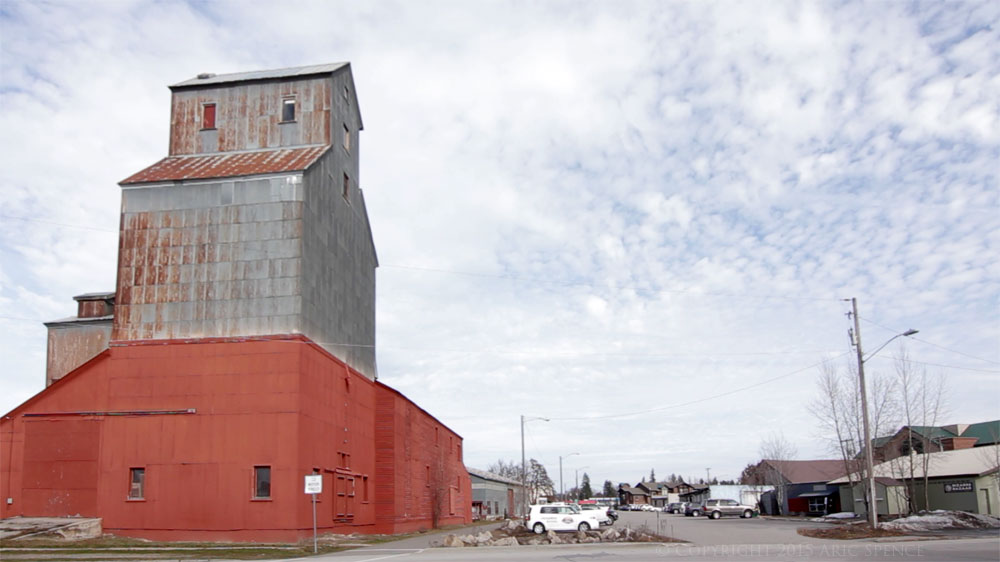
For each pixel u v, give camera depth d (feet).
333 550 111.45
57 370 155.12
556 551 102.99
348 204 162.81
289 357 126.00
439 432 217.77
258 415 124.36
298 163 138.92
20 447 128.26
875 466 239.50
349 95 167.94
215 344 127.85
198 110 154.20
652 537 125.39
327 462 137.39
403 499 175.52
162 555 99.71
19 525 119.75
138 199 135.64
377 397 172.24
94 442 126.82
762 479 344.08
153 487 123.85
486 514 322.34
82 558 94.32
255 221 132.87
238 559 94.84
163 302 131.03
